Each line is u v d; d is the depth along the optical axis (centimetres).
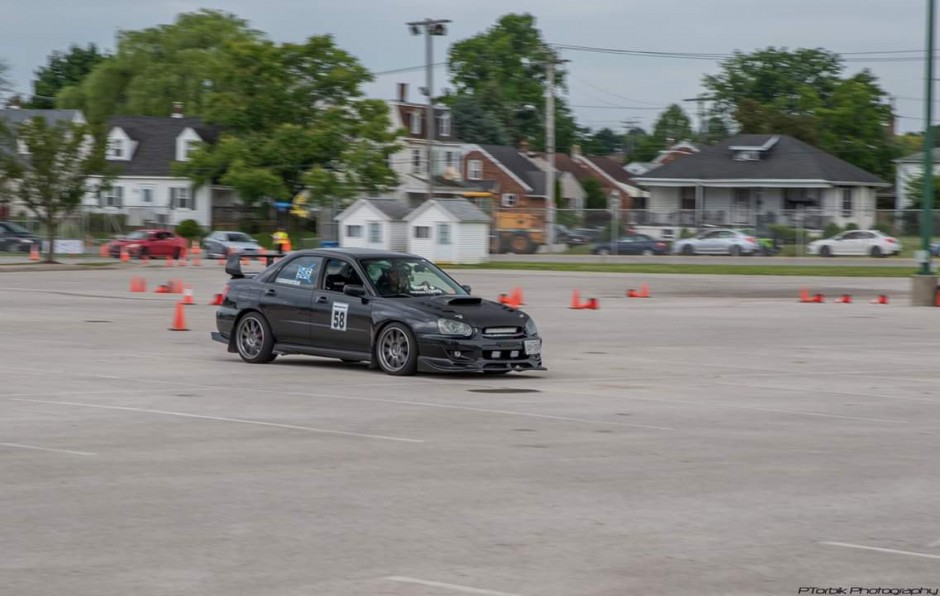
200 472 1287
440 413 1745
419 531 1034
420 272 2325
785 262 8219
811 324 3638
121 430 1565
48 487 1204
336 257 2330
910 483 1271
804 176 11006
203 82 12525
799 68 16425
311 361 2472
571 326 3528
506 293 5044
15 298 4512
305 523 1059
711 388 2125
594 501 1162
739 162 11319
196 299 4516
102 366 2359
